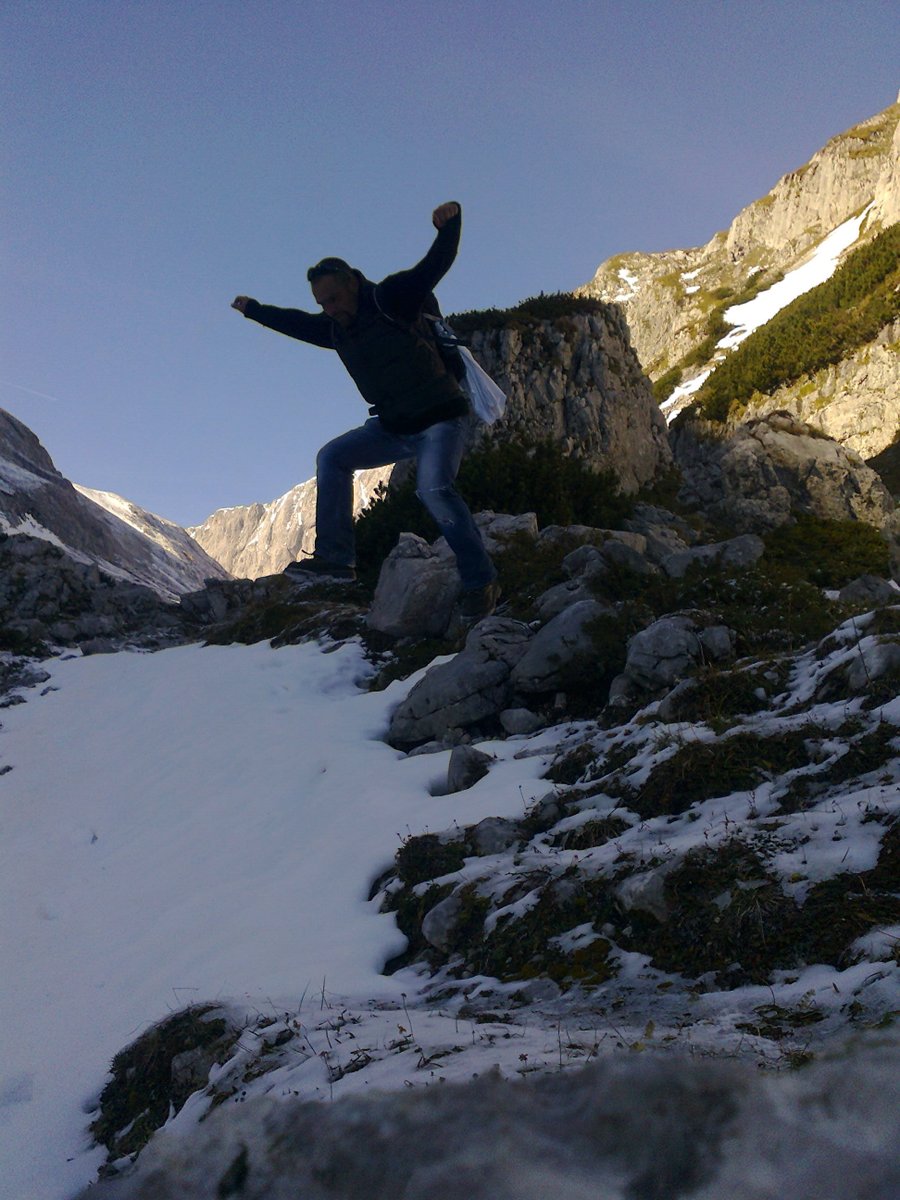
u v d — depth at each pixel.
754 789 5.39
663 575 12.09
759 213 131.50
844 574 16.30
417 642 14.07
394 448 5.01
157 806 10.20
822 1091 1.11
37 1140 4.50
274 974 5.50
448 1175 1.13
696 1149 1.08
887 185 100.56
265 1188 1.28
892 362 56.25
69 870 8.94
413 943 5.63
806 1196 0.97
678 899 4.24
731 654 8.62
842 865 3.97
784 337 66.44
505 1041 3.19
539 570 13.35
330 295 4.54
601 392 28.88
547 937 4.65
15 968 6.84
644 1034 3.03
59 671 17.64
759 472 22.56
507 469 18.61
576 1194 1.04
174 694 14.37
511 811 6.89
